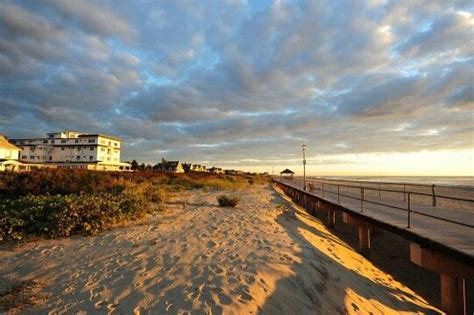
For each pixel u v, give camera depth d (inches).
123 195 483.2
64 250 259.4
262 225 397.1
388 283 301.7
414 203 584.4
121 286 182.7
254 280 194.7
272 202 764.6
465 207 716.7
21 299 165.0
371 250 503.5
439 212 451.8
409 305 246.1
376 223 391.5
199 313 150.6
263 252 261.6
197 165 4692.4
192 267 216.8
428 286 344.2
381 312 203.6
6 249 261.4
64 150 2866.6
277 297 176.2
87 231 318.0
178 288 179.6
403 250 490.6
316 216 817.5
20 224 306.3
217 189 1070.4
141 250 260.4
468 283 367.9
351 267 305.1
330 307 182.9
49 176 558.9
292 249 277.3
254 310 157.9
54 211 335.3
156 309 154.3
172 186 957.2
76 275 201.6
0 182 520.7
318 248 327.6
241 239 311.0
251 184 1777.8
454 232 306.0
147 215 428.1
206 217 442.9
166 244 281.3
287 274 210.8
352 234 616.7
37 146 2844.5
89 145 2812.5
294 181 1790.1
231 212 506.6
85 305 158.7
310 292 193.8
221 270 211.6
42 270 212.1
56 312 151.5
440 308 275.0
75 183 563.2
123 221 370.3
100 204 370.6
